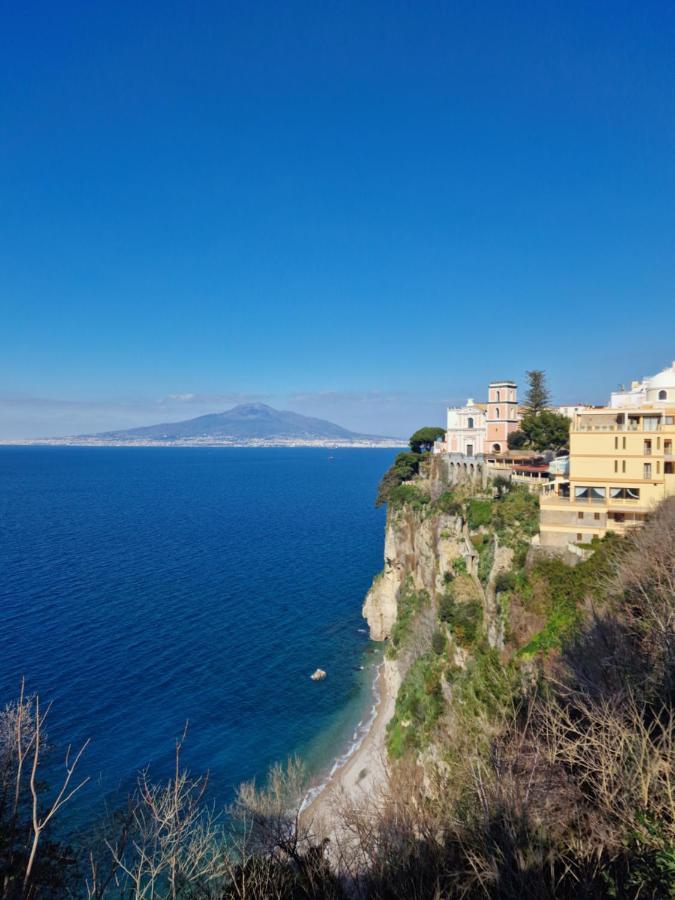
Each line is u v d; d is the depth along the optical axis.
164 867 23.08
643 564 35.28
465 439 85.25
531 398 90.94
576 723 20.91
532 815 17.66
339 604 91.50
